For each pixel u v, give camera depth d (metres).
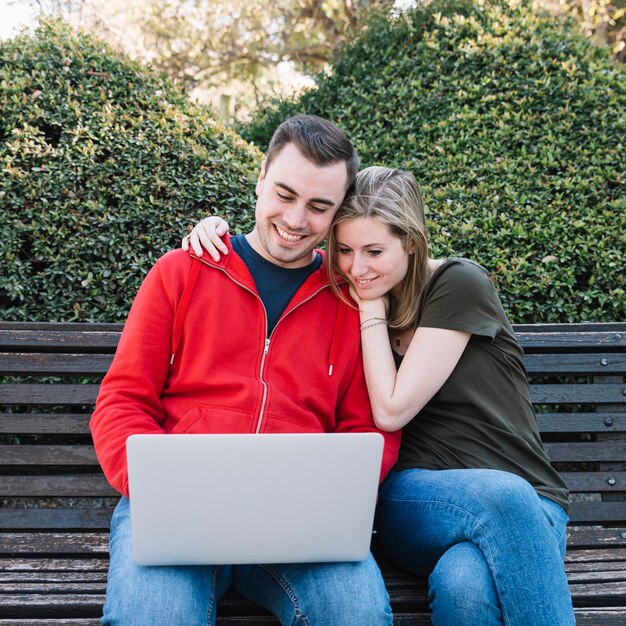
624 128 3.27
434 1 4.19
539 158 3.27
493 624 1.37
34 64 3.04
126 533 1.48
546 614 1.35
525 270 2.80
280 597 1.46
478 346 1.73
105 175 2.83
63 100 2.96
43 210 2.70
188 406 1.66
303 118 1.70
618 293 2.75
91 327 2.08
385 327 1.77
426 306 1.73
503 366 1.73
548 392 2.15
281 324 1.74
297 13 8.14
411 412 1.67
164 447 1.26
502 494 1.43
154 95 3.17
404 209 1.70
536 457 1.66
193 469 1.27
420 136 3.63
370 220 1.68
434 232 2.95
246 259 1.79
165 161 2.95
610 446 2.12
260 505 1.30
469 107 3.64
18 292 2.63
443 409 1.73
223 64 8.38
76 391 2.02
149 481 1.27
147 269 2.74
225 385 1.66
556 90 3.50
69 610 1.55
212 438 1.27
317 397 1.71
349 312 1.80
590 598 1.66
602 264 2.83
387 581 1.67
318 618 1.38
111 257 2.73
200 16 8.06
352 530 1.35
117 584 1.36
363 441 1.30
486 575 1.40
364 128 3.84
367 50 4.24
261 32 8.22
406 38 4.16
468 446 1.67
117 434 1.53
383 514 1.68
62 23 3.38
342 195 1.70
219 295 1.71
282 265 1.79
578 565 1.84
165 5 7.93
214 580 1.47
